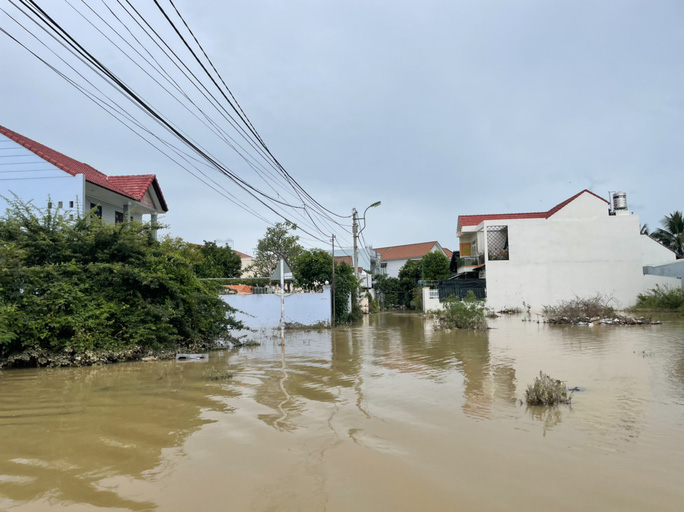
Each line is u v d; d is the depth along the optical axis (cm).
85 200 1984
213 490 409
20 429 598
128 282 1349
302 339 1825
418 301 4869
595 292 3591
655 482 407
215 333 1589
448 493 393
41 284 1225
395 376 938
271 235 4219
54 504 386
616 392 738
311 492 400
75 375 1027
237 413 664
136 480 433
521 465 450
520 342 1477
